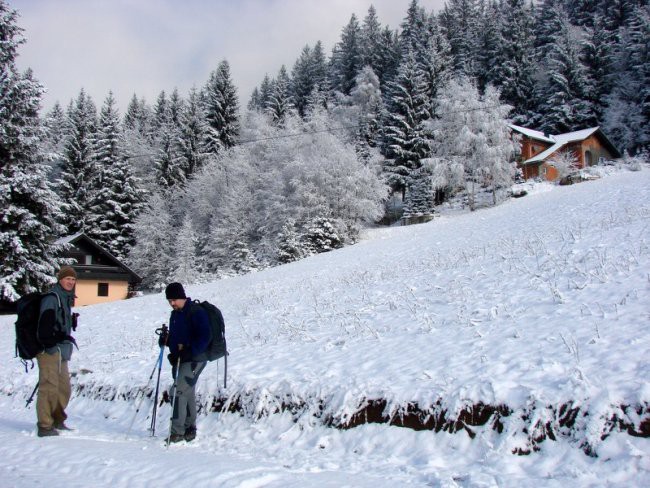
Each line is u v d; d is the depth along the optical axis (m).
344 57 76.00
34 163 25.78
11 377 11.00
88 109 64.81
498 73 61.56
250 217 45.59
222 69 62.47
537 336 6.74
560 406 4.63
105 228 49.81
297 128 48.69
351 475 4.50
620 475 3.85
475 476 4.15
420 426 5.35
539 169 46.94
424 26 71.50
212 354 6.34
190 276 42.91
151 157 60.78
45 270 25.12
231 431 6.64
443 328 8.31
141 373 9.14
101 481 4.30
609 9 63.12
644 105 50.22
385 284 14.22
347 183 41.53
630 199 19.97
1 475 4.43
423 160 44.47
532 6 77.00
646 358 5.16
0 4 24.69
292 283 19.69
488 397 5.08
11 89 24.34
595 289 8.44
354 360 7.46
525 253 13.52
